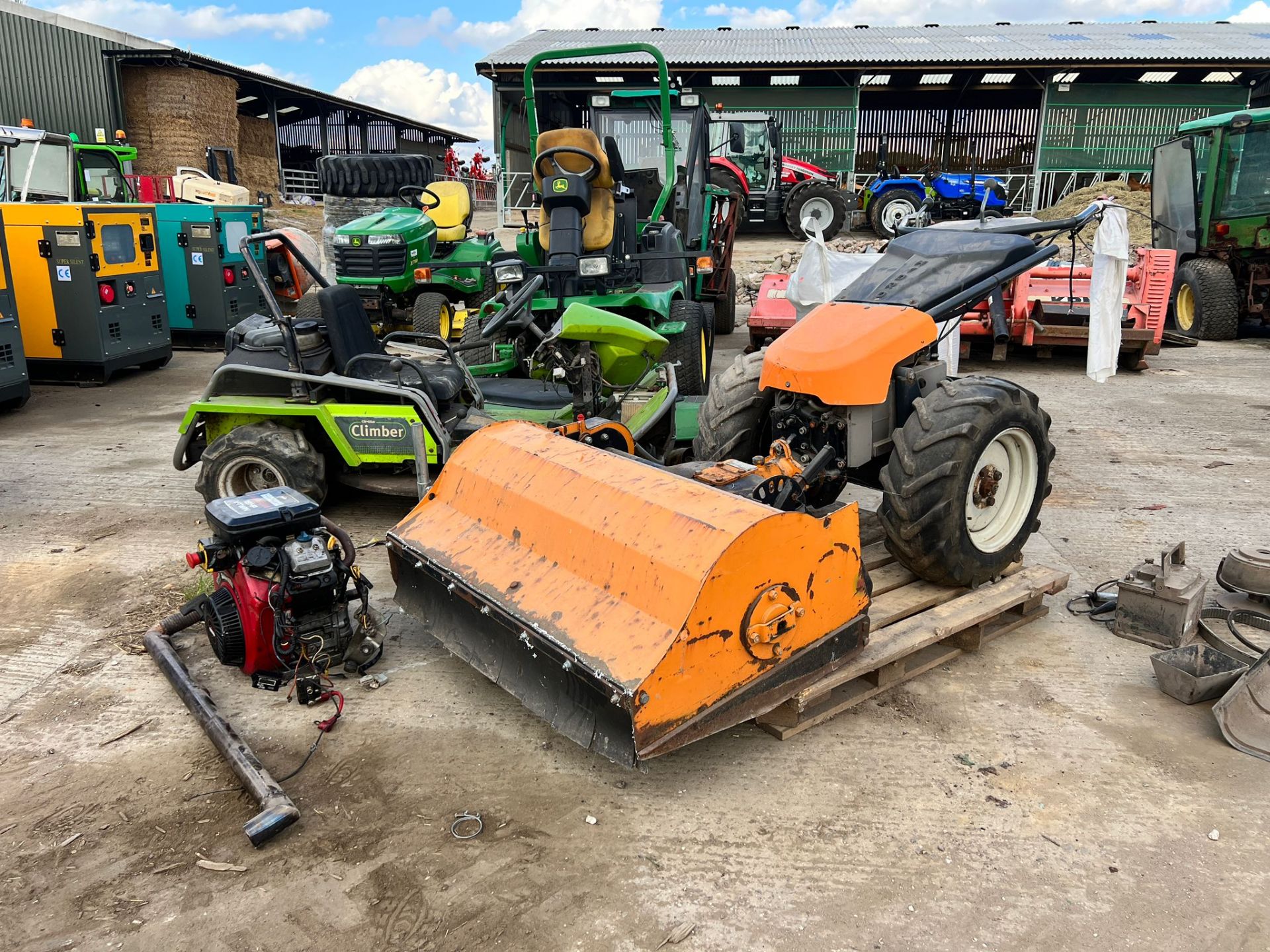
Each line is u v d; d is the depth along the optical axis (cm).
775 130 1817
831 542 288
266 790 269
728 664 268
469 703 332
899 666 333
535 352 529
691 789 283
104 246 863
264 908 235
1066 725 318
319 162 1017
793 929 228
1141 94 2119
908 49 2259
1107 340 491
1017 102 2495
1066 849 256
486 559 318
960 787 284
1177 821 268
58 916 233
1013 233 404
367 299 858
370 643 351
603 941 224
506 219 2083
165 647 355
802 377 356
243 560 339
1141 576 379
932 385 390
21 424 735
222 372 471
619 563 276
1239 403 787
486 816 270
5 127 907
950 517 341
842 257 780
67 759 299
